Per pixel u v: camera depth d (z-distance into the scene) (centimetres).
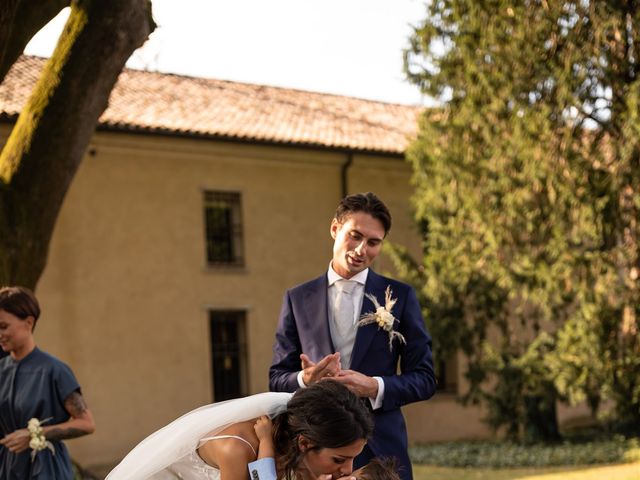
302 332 412
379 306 405
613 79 1323
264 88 2167
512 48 1358
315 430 278
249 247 1777
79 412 451
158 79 1973
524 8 1349
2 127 1481
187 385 1666
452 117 1466
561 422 2047
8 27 662
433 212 1554
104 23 787
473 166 1455
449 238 1528
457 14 1409
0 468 450
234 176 1767
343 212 408
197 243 1705
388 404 388
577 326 1388
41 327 1523
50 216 813
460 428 1977
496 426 1597
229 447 307
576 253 1368
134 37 800
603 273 1357
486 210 1438
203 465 321
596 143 1373
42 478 438
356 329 405
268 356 1780
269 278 1794
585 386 1421
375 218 403
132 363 1608
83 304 1568
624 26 1323
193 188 1708
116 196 1619
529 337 1616
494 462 1427
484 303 1559
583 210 1337
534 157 1358
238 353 1770
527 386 1518
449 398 1969
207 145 1706
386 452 388
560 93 1326
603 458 1357
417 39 1455
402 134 2072
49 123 794
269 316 1788
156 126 1620
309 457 285
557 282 1388
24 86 1644
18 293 454
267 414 314
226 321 1766
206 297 1708
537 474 1255
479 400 1606
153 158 1667
